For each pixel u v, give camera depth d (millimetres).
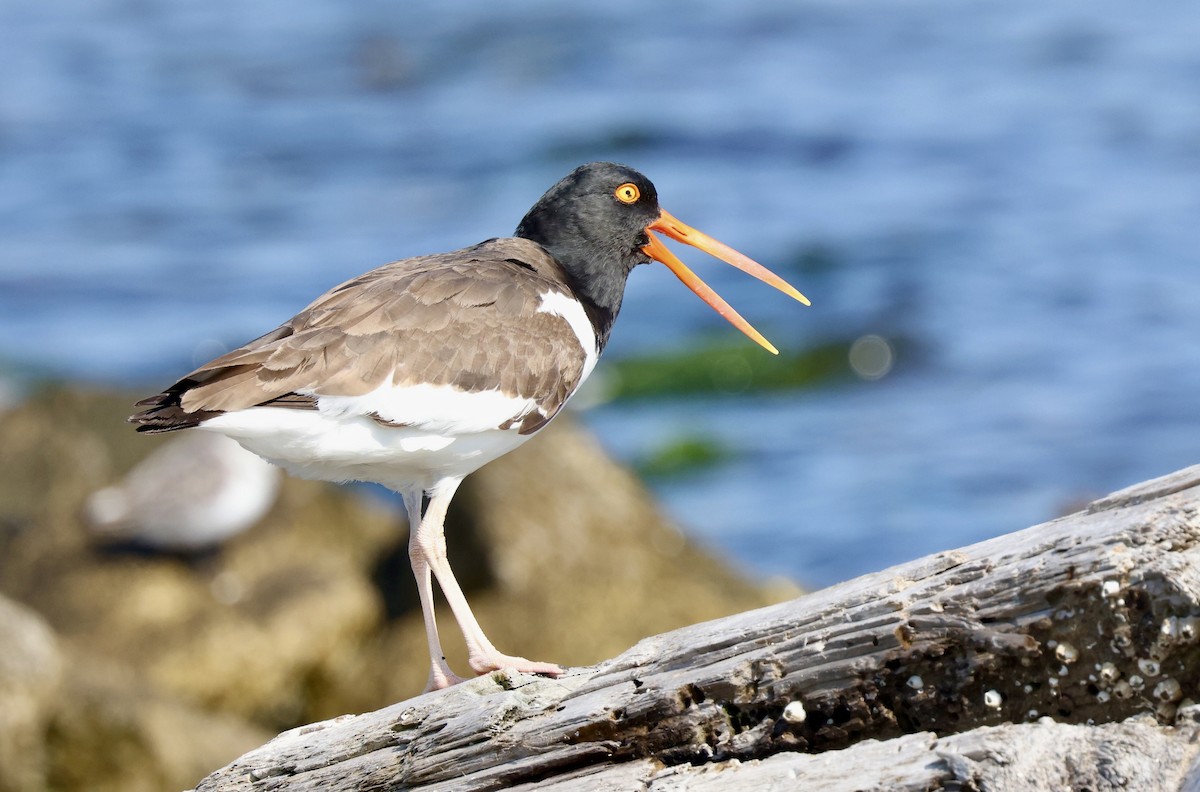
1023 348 20688
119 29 41375
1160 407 18406
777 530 16422
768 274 8297
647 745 5098
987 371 20156
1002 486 16781
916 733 4730
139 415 6180
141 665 12492
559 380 7328
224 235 25891
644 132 30000
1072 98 31656
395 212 26594
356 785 5547
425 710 5652
